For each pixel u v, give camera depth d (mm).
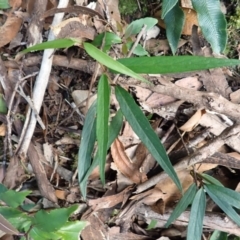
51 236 947
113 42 960
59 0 985
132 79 977
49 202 1021
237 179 1057
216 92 1020
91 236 1039
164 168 896
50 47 879
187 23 1020
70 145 1042
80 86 1019
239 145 1015
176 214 987
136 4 1033
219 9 956
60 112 1028
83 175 944
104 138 877
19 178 1005
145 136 895
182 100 1001
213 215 1041
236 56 1054
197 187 1011
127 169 1032
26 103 1000
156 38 1044
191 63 857
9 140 993
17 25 1004
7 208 942
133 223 1079
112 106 1007
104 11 1000
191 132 1035
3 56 1006
